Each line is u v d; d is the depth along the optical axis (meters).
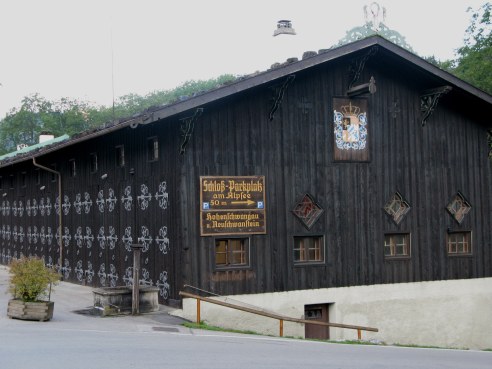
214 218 16.72
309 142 18.11
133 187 18.70
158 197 17.39
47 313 14.55
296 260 17.89
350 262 18.44
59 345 11.62
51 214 25.30
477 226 20.34
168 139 16.98
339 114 18.56
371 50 18.23
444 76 18.88
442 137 20.02
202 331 14.84
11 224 30.88
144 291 16.14
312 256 18.14
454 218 20.03
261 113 17.53
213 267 16.66
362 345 16.23
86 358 10.51
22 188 29.09
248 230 17.08
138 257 15.91
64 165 23.97
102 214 20.69
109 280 20.12
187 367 10.12
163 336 13.49
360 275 18.55
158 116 15.30
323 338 18.22
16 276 14.71
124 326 14.38
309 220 17.98
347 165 18.59
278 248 17.47
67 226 23.61
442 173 19.94
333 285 18.14
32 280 14.67
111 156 20.11
